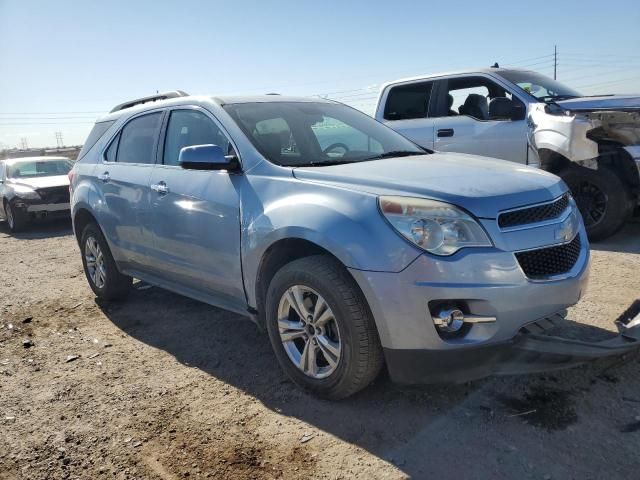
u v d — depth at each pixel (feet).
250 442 9.29
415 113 26.35
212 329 14.70
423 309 8.78
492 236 8.91
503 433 8.95
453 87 25.39
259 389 11.10
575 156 19.40
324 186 10.19
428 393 10.32
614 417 9.16
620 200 19.70
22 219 35.83
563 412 9.41
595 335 12.10
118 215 15.33
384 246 8.96
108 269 16.90
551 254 9.53
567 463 8.10
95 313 16.80
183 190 12.82
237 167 11.82
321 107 14.48
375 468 8.35
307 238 9.78
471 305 8.80
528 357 9.24
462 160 11.91
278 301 10.64
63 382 12.03
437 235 8.79
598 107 20.99
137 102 17.94
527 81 24.22
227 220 11.59
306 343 10.37
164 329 14.99
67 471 8.79
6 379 12.33
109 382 11.90
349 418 9.73
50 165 40.73
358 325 9.36
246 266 11.23
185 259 13.08
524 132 22.61
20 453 9.34
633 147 19.38
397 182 9.73
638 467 7.92
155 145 14.58
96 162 17.01
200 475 8.50
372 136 13.94
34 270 23.76
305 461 8.68
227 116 12.63
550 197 9.86
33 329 15.64
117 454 9.18
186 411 10.45
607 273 16.71
